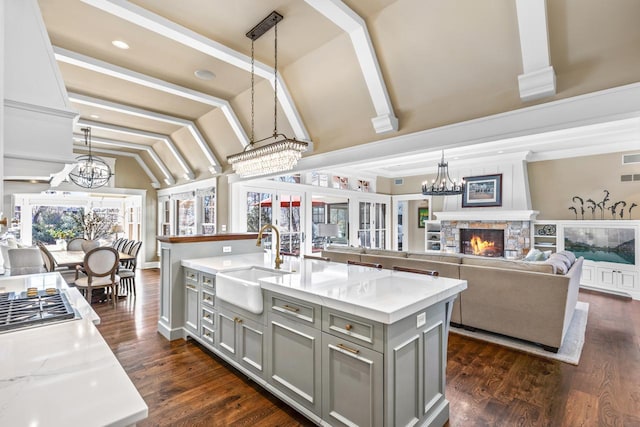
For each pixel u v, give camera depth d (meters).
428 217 9.03
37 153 1.20
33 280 2.07
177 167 7.15
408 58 2.96
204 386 2.44
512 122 2.66
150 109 4.93
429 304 1.79
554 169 6.36
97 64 3.36
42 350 1.05
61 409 0.74
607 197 5.77
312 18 2.80
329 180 7.41
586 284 5.75
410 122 3.31
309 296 1.88
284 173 4.66
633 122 4.59
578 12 2.19
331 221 7.45
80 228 8.30
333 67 3.40
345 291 1.89
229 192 5.70
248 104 4.46
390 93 3.31
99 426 0.69
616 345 3.20
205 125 5.43
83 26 2.84
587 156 5.98
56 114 1.24
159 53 3.30
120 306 4.60
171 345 3.20
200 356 2.95
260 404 2.21
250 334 2.41
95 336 1.17
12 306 1.49
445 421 2.02
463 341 3.31
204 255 3.55
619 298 5.07
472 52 2.65
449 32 2.63
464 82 2.85
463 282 2.15
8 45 1.16
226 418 2.06
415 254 4.18
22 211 7.66
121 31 2.92
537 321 3.09
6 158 1.14
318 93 3.78
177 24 2.80
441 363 2.01
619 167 5.66
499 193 6.77
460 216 7.22
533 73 2.43
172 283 3.32
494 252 6.96
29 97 1.19
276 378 2.17
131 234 8.72
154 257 8.31
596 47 2.25
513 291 3.22
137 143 6.97
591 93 2.30
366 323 1.63
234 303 2.49
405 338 1.67
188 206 7.21
